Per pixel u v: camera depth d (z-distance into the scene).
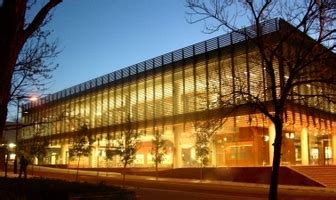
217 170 47.53
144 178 49.12
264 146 51.72
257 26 15.99
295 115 42.81
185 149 58.38
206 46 50.53
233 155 54.00
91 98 71.12
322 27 15.26
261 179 43.31
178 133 57.12
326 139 60.44
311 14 15.32
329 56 15.53
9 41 7.77
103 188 14.95
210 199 26.67
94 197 13.79
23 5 8.00
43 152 56.00
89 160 71.81
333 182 39.78
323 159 59.94
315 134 58.72
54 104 77.62
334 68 16.30
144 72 60.47
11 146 62.62
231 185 39.38
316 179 40.44
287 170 42.12
